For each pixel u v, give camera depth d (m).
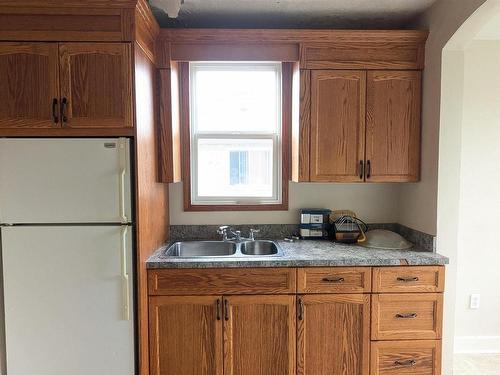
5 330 1.83
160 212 2.30
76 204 1.80
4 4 1.70
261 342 2.01
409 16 2.31
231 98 2.59
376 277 2.01
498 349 2.70
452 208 2.12
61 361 1.85
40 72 1.75
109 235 1.81
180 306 1.98
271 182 2.64
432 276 2.03
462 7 1.87
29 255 1.81
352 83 2.25
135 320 1.88
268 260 1.98
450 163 2.11
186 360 2.00
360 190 2.65
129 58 1.76
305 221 2.55
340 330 2.03
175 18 2.30
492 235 2.68
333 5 2.14
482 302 2.69
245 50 2.24
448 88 2.08
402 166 2.30
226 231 2.54
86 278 1.83
